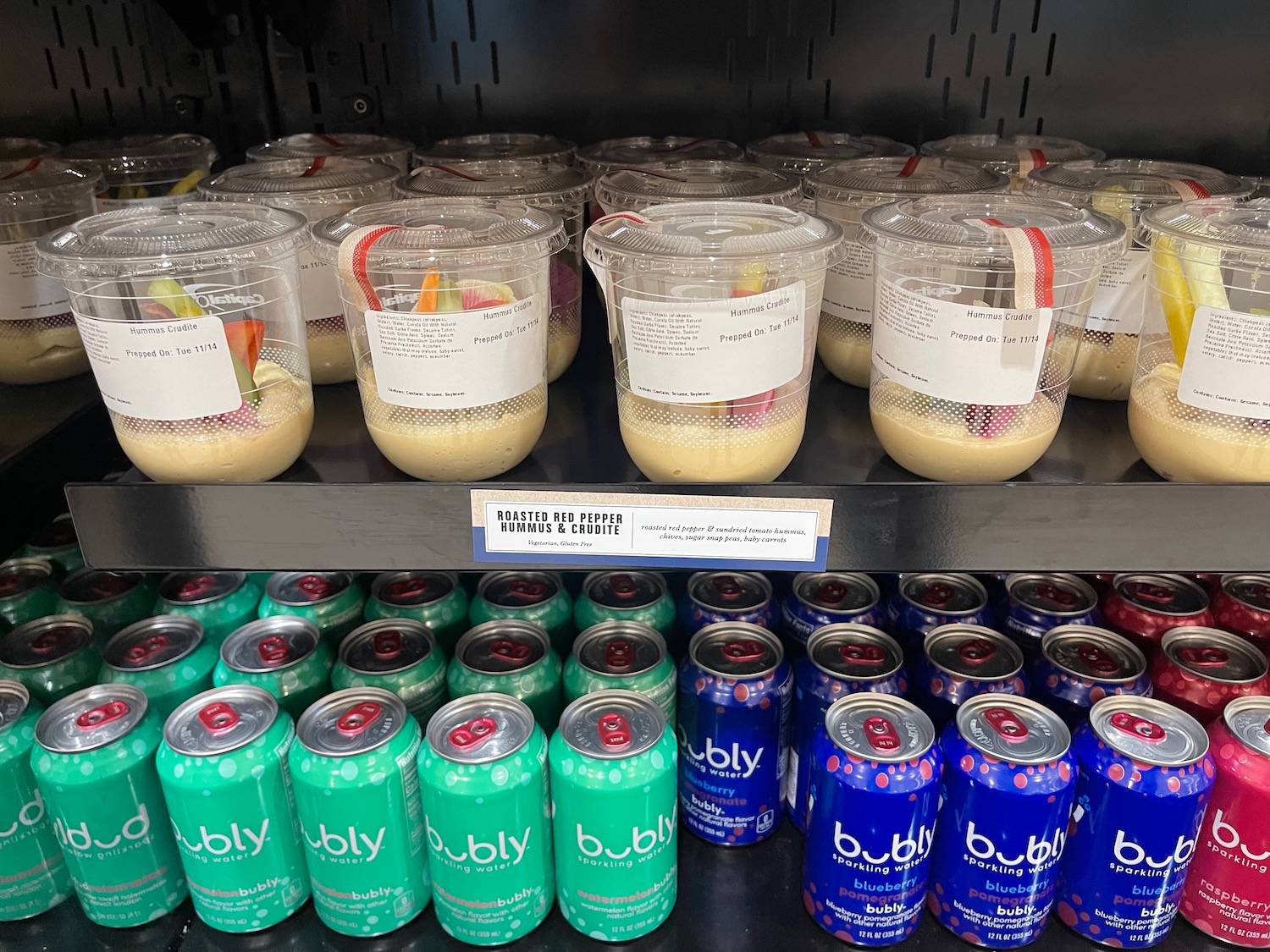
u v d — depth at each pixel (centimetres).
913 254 76
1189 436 76
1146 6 121
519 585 114
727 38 130
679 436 77
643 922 100
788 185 99
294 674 103
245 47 129
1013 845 92
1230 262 72
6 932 104
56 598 114
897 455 82
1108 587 114
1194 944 100
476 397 78
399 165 120
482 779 91
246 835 96
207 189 101
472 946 101
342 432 93
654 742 93
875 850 94
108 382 77
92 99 132
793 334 75
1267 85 122
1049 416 79
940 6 126
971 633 106
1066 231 76
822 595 112
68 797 94
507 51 131
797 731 108
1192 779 89
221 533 78
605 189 101
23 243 96
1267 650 106
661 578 115
